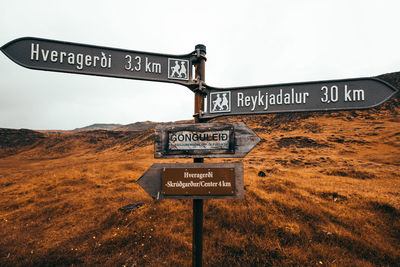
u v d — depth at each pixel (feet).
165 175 6.44
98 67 6.73
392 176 47.44
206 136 6.43
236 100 7.13
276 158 108.27
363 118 213.25
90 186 33.86
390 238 14.64
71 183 36.63
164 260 11.80
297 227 15.06
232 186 6.16
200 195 6.26
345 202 22.15
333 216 17.85
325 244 13.33
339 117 224.94
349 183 37.37
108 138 327.47
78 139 323.16
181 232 15.23
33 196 29.14
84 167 56.08
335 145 138.10
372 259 12.11
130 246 13.62
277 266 11.09
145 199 23.63
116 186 33.53
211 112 7.19
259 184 29.48
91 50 6.76
